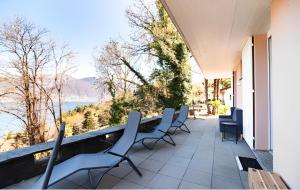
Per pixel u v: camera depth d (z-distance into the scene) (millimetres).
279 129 2596
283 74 2445
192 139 5574
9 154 2754
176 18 3711
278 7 2590
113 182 2775
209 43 5410
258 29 4242
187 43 5395
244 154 4176
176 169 3285
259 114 4422
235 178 2963
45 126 11844
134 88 13852
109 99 14172
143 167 3354
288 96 2299
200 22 3885
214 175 3062
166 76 12852
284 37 2396
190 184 2760
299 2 2002
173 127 6887
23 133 11141
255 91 4480
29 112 11227
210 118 11055
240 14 3518
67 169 2404
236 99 9852
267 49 4473
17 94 10852
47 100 11953
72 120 13023
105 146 4258
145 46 13469
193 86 14273
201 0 3047
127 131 3471
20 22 10766
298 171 2047
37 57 11453
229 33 4539
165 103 12914
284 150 2412
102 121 14141
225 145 4918
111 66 14023
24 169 2842
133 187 2645
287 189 2074
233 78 10719
